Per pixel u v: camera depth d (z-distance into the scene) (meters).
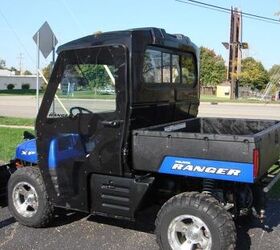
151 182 4.84
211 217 4.45
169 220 4.66
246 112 27.08
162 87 5.46
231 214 4.82
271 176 5.17
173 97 5.74
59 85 5.30
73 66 5.19
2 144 12.07
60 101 5.30
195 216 4.53
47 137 5.41
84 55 5.10
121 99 4.88
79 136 5.16
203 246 4.57
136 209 4.90
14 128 16.08
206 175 4.48
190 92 6.22
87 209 5.21
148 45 5.12
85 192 5.19
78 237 5.51
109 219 6.09
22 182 5.72
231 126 6.29
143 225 5.89
